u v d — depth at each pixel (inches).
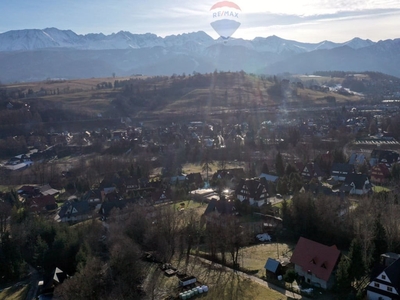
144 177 6087.6
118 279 2775.6
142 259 3307.1
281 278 2864.2
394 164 5487.2
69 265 3235.7
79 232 3627.0
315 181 5078.7
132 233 3521.2
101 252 3484.3
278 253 3321.9
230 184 5487.2
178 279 2933.1
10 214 4596.5
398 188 4692.4
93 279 2699.3
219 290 2748.5
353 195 4793.3
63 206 4921.3
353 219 3481.8
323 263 2741.1
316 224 3535.9
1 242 3526.1
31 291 3036.4
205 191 5246.1
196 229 3580.2
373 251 2883.9
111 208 4475.9
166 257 3284.9
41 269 3393.2
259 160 6825.8
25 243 3659.0
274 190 5000.0
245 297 2625.5
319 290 2669.8
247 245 3489.2
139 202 4539.9
